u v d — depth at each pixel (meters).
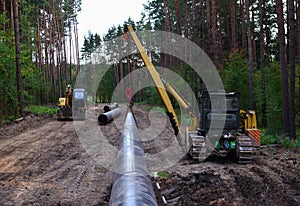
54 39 48.25
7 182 9.08
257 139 11.67
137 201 4.61
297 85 18.98
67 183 9.05
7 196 7.92
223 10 34.81
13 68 24.73
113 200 5.16
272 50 37.31
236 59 23.17
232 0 29.19
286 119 15.45
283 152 12.98
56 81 52.00
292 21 14.98
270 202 7.19
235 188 8.20
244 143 10.86
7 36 25.22
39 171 10.34
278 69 19.80
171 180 8.95
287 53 28.48
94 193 8.17
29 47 34.69
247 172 9.80
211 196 7.59
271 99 19.16
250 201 7.25
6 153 13.20
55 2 49.34
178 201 7.33
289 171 9.72
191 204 7.10
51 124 24.39
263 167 10.44
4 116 23.27
